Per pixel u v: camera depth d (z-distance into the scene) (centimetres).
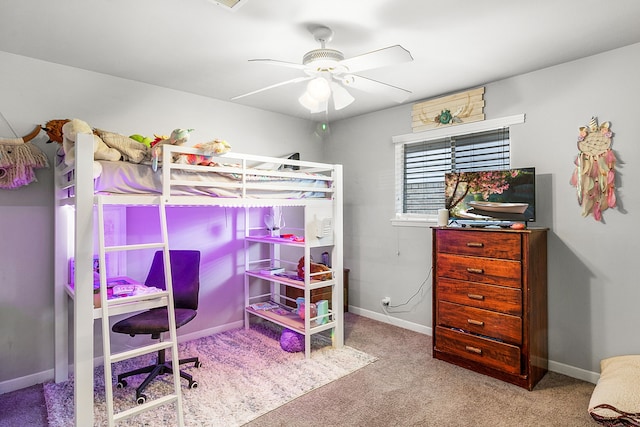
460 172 325
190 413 231
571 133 283
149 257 332
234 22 220
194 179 249
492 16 213
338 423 221
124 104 318
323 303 337
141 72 304
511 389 261
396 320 407
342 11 207
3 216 266
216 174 260
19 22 220
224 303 388
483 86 333
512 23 222
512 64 287
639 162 253
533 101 302
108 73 306
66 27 227
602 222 269
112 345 318
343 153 463
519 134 311
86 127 211
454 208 324
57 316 278
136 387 265
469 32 233
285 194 304
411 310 393
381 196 421
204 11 207
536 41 247
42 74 278
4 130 264
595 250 272
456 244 302
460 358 298
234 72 304
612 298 265
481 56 271
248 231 400
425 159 389
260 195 285
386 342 354
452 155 366
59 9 205
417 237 387
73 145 216
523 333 263
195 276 292
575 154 281
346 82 237
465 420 224
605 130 266
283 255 433
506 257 271
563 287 288
